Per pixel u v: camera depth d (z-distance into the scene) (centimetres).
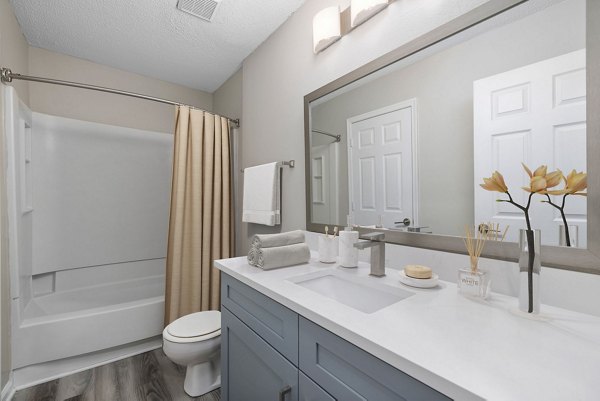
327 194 151
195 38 210
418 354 53
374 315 71
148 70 266
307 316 76
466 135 95
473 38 93
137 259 272
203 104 314
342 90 142
